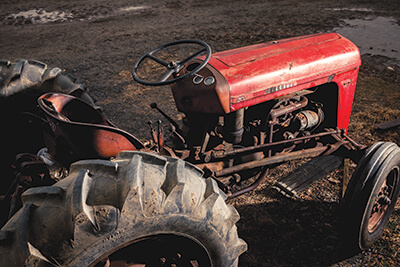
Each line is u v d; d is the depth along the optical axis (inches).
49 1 453.7
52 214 63.7
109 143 89.2
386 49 292.5
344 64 120.6
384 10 402.9
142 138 180.4
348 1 441.7
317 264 111.6
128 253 77.5
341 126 135.0
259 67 104.1
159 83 93.3
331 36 126.4
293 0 448.8
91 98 123.4
